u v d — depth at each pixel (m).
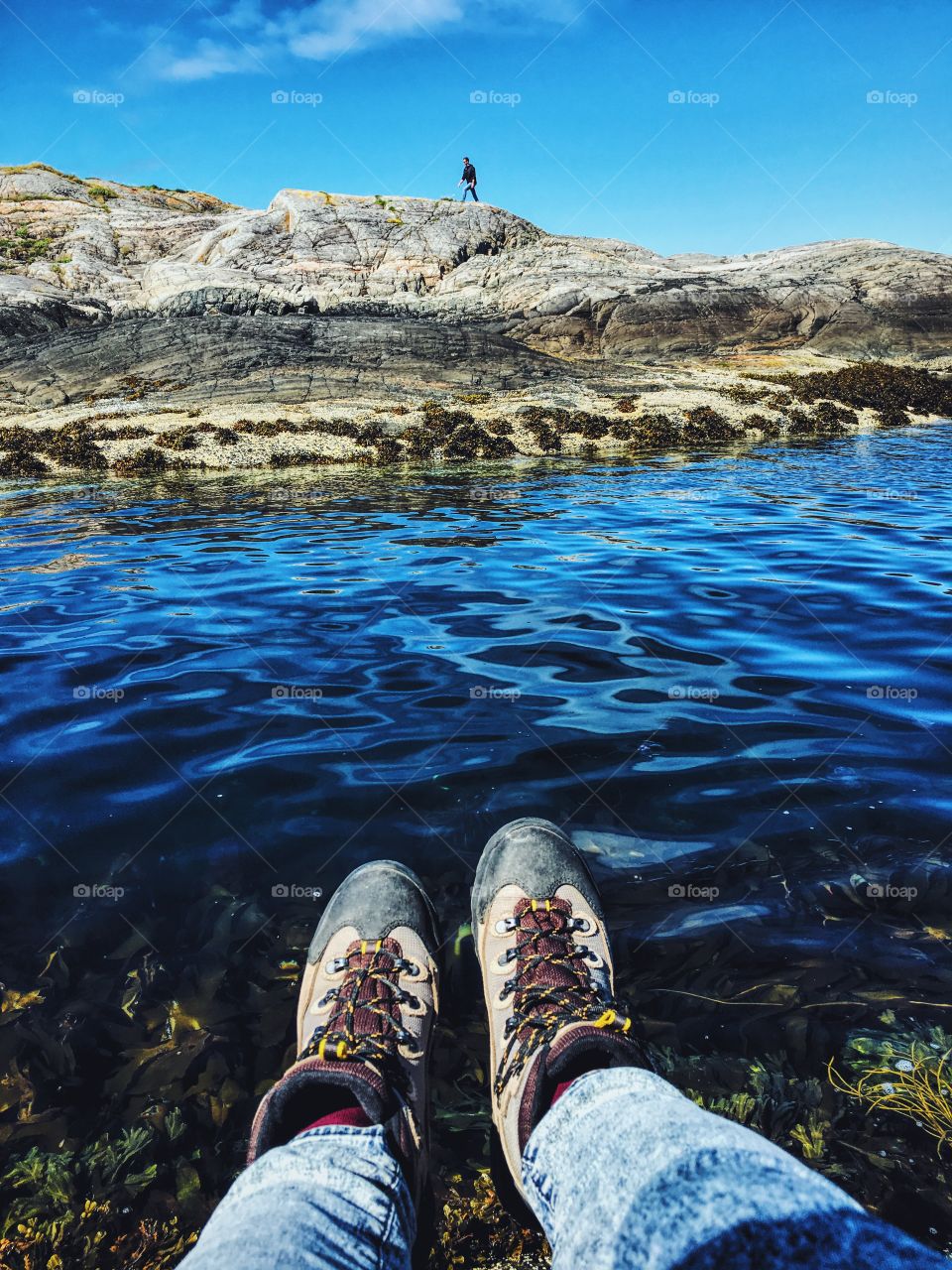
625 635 5.02
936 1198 1.67
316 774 3.25
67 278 43.69
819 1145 1.78
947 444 17.41
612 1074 1.68
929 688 4.10
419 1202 1.61
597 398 21.25
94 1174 1.76
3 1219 1.68
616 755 3.38
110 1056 2.03
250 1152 1.62
